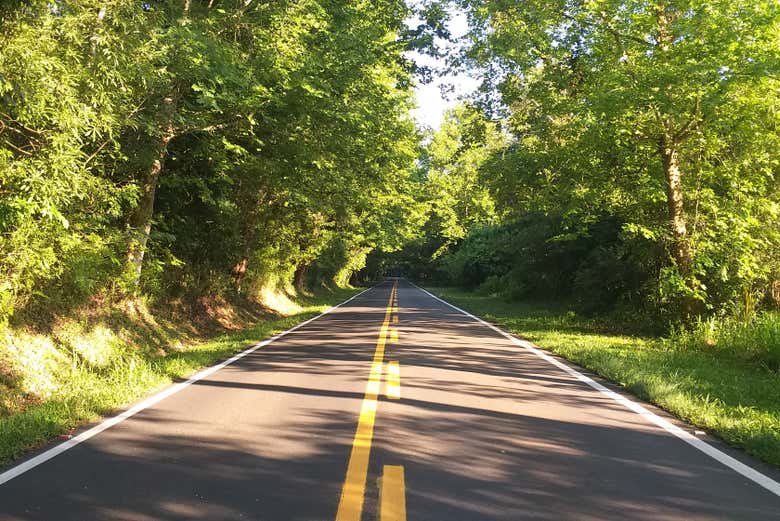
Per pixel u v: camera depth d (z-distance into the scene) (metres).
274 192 20.17
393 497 4.37
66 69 7.42
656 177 16.86
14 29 6.76
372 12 16.52
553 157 17.67
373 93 16.02
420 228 73.44
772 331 11.70
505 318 22.48
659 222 17.27
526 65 16.73
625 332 18.19
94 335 11.62
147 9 10.75
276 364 10.62
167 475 4.80
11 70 6.55
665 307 17.44
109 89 8.73
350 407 7.21
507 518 4.04
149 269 14.83
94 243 10.98
